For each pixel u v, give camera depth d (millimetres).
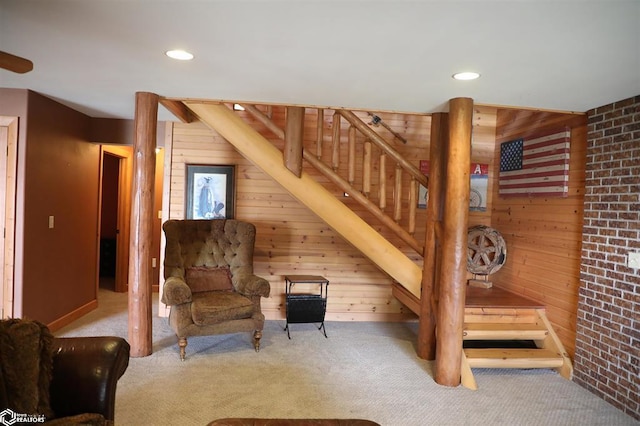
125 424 2564
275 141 4832
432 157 3871
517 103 3406
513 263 4594
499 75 2754
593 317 3375
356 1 1849
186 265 4180
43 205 4023
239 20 2104
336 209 4082
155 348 3873
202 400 2918
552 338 3773
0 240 3707
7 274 3713
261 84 3236
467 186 3287
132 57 2725
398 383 3348
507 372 3701
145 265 3607
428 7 1874
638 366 2955
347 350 4051
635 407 2955
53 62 2877
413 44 2311
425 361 3846
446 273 3320
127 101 4062
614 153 3236
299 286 5004
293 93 3455
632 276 3033
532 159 4297
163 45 2490
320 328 4727
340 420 1890
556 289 3885
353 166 4062
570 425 2818
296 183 4051
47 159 4066
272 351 3938
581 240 3609
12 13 2107
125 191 5977
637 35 2066
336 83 3117
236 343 4113
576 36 2109
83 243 4855
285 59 2648
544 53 2350
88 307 4980
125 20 2162
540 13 1880
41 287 4020
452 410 2945
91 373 1930
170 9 2012
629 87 2875
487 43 2250
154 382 3170
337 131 4035
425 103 3543
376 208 4062
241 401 2928
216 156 4891
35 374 1770
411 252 5055
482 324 3891
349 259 5074
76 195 4664
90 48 2584
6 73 3180
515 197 4570
